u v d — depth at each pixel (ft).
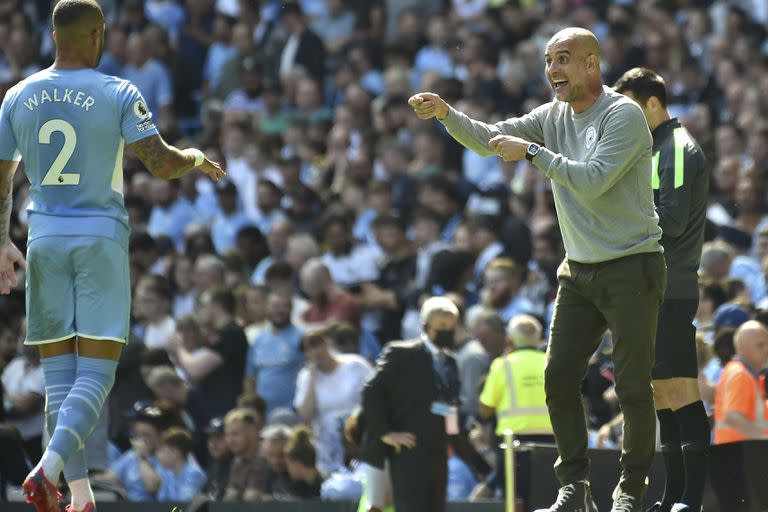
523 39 209.26
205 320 131.75
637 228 65.67
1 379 122.52
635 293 65.72
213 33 215.51
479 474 106.93
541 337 114.52
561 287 68.33
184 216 170.50
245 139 182.60
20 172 154.30
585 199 65.57
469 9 219.41
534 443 91.66
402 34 212.23
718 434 92.27
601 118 64.90
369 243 161.79
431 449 96.07
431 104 67.62
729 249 127.95
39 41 225.15
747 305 113.60
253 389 131.23
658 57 195.72
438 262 136.15
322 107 201.57
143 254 150.92
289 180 170.30
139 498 111.45
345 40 216.74
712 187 165.58
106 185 66.28
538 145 64.54
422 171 172.04
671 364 71.41
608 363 104.78
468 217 157.28
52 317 66.13
